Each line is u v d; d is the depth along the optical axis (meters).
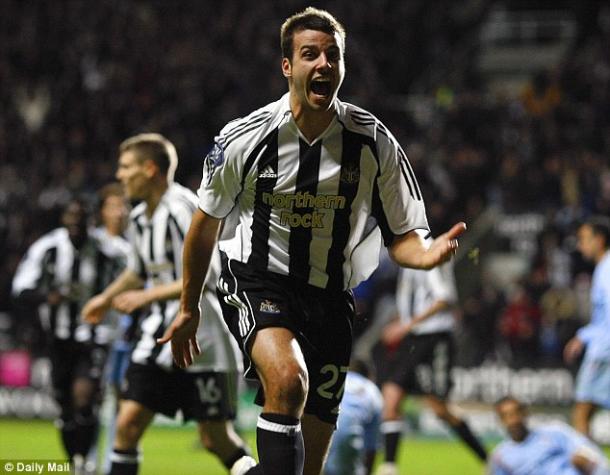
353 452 22.70
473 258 13.50
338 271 13.87
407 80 77.50
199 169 63.66
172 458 34.09
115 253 25.52
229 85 70.81
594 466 24.81
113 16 79.19
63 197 58.03
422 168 59.53
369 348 47.88
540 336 47.81
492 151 64.12
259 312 13.45
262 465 12.55
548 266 52.62
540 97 67.62
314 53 12.81
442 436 44.91
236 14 78.88
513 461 25.45
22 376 47.94
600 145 62.94
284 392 12.63
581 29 79.38
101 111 68.62
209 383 18.42
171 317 18.45
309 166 13.23
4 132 67.19
